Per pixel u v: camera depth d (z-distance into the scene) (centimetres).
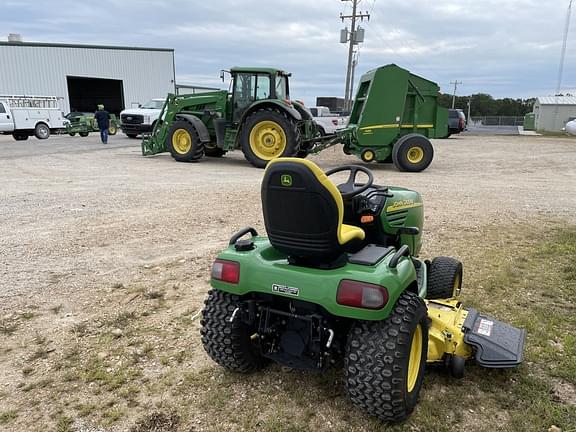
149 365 330
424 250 566
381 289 247
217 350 301
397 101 1257
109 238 607
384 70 1231
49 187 940
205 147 1444
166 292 450
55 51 3628
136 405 289
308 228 260
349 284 250
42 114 2425
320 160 1570
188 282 473
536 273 489
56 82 3672
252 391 300
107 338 365
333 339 273
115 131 2758
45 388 304
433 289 388
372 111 1260
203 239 610
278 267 273
